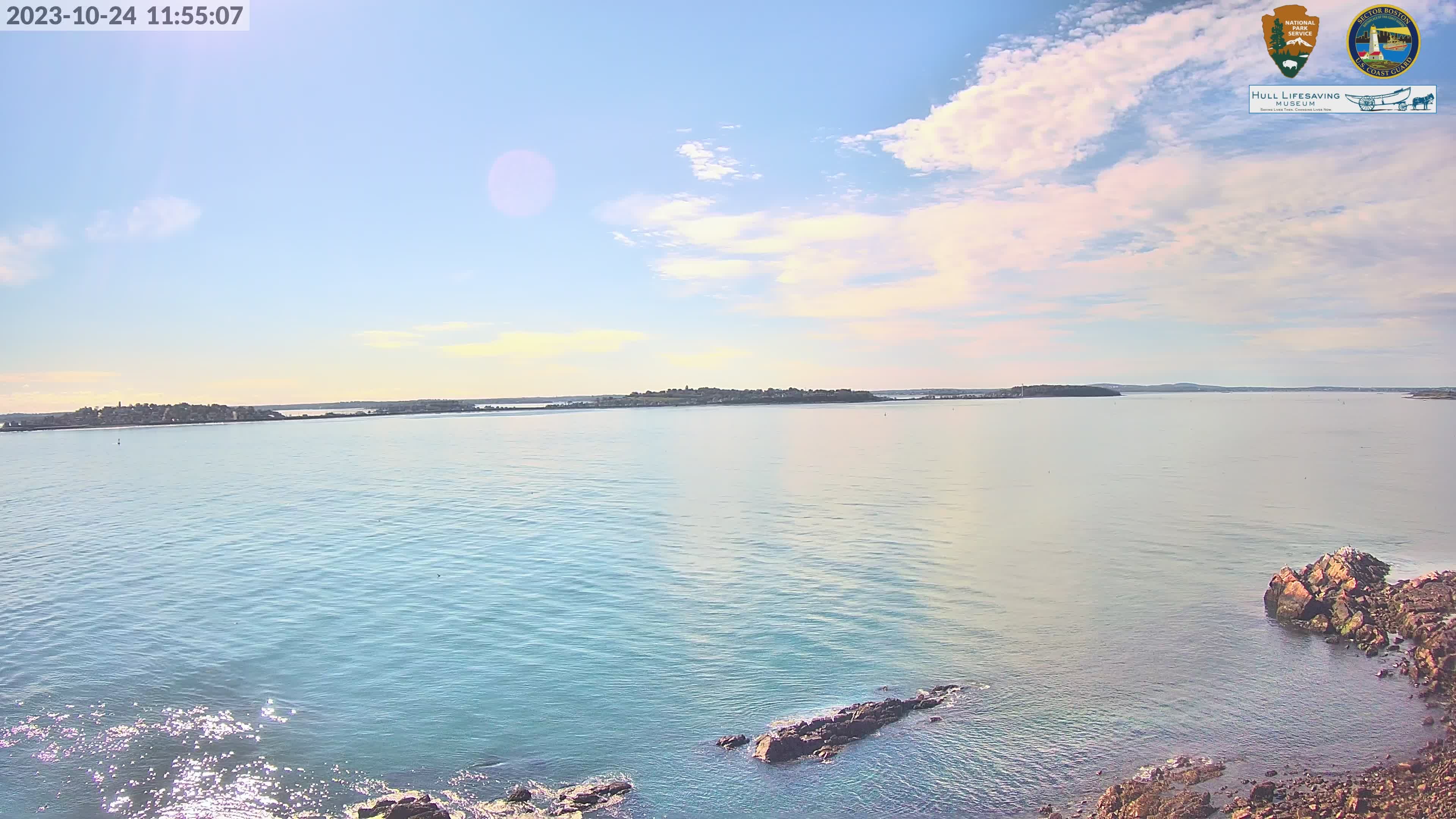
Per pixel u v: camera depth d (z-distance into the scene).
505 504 64.69
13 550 47.44
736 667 26.08
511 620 31.50
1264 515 52.97
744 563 40.69
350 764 20.22
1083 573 37.75
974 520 53.12
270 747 21.17
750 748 20.58
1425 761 18.72
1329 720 21.56
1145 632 28.94
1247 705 22.66
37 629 31.14
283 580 38.66
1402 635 27.25
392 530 52.50
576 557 42.78
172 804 18.55
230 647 28.78
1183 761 19.44
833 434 157.50
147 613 33.16
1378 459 89.75
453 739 21.45
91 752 20.92
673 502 63.66
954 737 20.89
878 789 18.64
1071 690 23.86
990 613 31.39
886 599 33.44
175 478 89.81
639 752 20.61
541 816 17.89
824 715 22.09
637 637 29.20
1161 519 52.41
